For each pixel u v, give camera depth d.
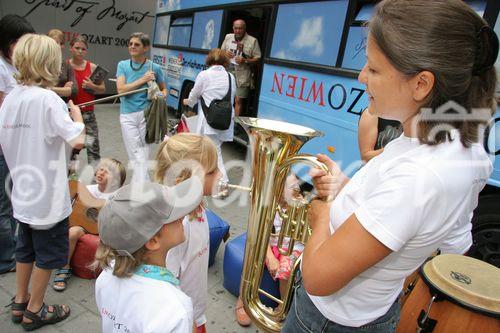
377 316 0.97
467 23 0.72
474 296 1.41
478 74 0.76
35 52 1.76
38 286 2.04
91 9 8.76
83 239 2.48
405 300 1.68
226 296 2.59
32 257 2.07
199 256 1.59
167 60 7.11
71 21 8.59
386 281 0.90
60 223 1.98
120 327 1.09
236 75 5.30
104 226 1.08
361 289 0.93
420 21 0.72
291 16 3.95
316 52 3.65
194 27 6.11
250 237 1.35
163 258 1.17
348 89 3.30
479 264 1.62
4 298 2.33
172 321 1.04
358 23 3.19
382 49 0.77
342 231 0.82
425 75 0.74
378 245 0.77
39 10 8.19
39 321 2.09
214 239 2.78
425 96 0.77
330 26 3.48
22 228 2.01
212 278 2.77
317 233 0.96
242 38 5.15
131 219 1.05
